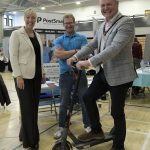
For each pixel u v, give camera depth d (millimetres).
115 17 2252
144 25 9219
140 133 3320
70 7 12625
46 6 11852
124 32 2141
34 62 2529
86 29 10281
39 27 4137
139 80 4664
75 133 3287
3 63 11656
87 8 12211
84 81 2990
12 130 3477
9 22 15117
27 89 2516
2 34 13109
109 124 3688
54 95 4035
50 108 4590
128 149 2777
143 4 10820
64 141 2332
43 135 3268
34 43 2562
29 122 2584
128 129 3488
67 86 2996
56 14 4301
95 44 2531
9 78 9680
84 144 2496
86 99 2514
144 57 5391
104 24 2410
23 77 2482
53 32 4281
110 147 2789
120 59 2268
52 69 4047
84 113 3111
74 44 3010
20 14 14930
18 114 4359
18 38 2447
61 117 3064
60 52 2930
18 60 2477
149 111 4539
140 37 9195
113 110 2379
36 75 2590
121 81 2271
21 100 2525
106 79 2344
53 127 3623
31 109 2572
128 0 11078
